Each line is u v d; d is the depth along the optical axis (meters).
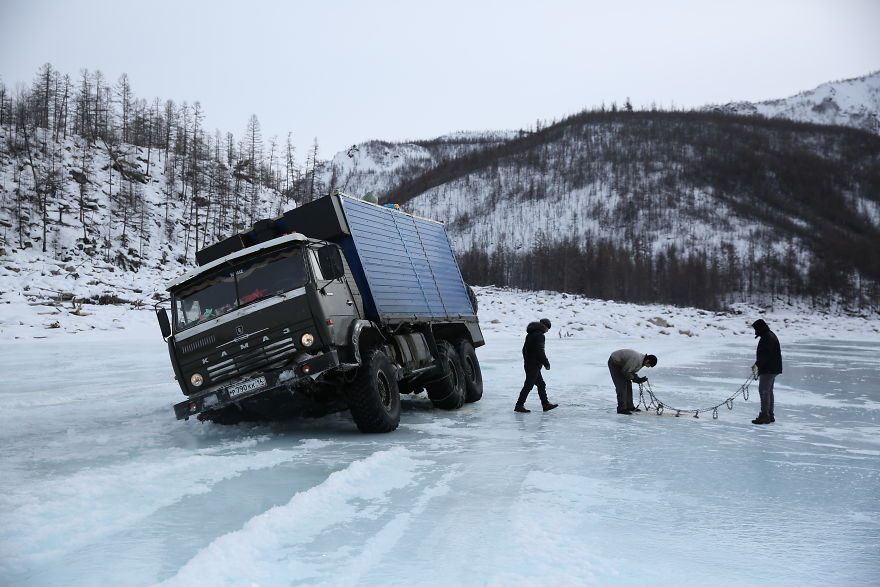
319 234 9.65
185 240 80.19
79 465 7.04
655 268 129.88
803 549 4.50
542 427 9.93
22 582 3.67
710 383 17.25
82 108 100.25
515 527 4.85
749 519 5.23
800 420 11.23
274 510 4.92
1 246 60.38
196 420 10.52
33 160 79.38
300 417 10.26
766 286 140.00
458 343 12.95
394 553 4.25
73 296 41.78
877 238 192.88
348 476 6.20
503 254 140.50
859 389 16.47
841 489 6.31
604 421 10.60
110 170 87.56
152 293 49.12
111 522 4.81
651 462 7.41
